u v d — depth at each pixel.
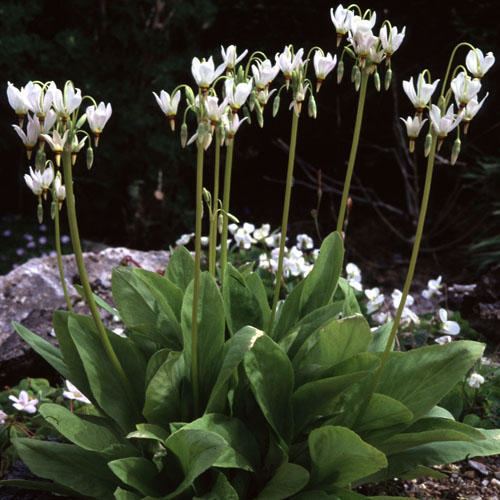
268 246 2.66
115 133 3.88
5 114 4.02
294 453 1.74
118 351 1.78
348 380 1.68
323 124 4.30
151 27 3.85
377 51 1.71
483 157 3.71
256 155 4.48
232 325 1.78
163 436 1.68
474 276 3.25
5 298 2.52
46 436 1.97
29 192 4.38
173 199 4.06
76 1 3.91
